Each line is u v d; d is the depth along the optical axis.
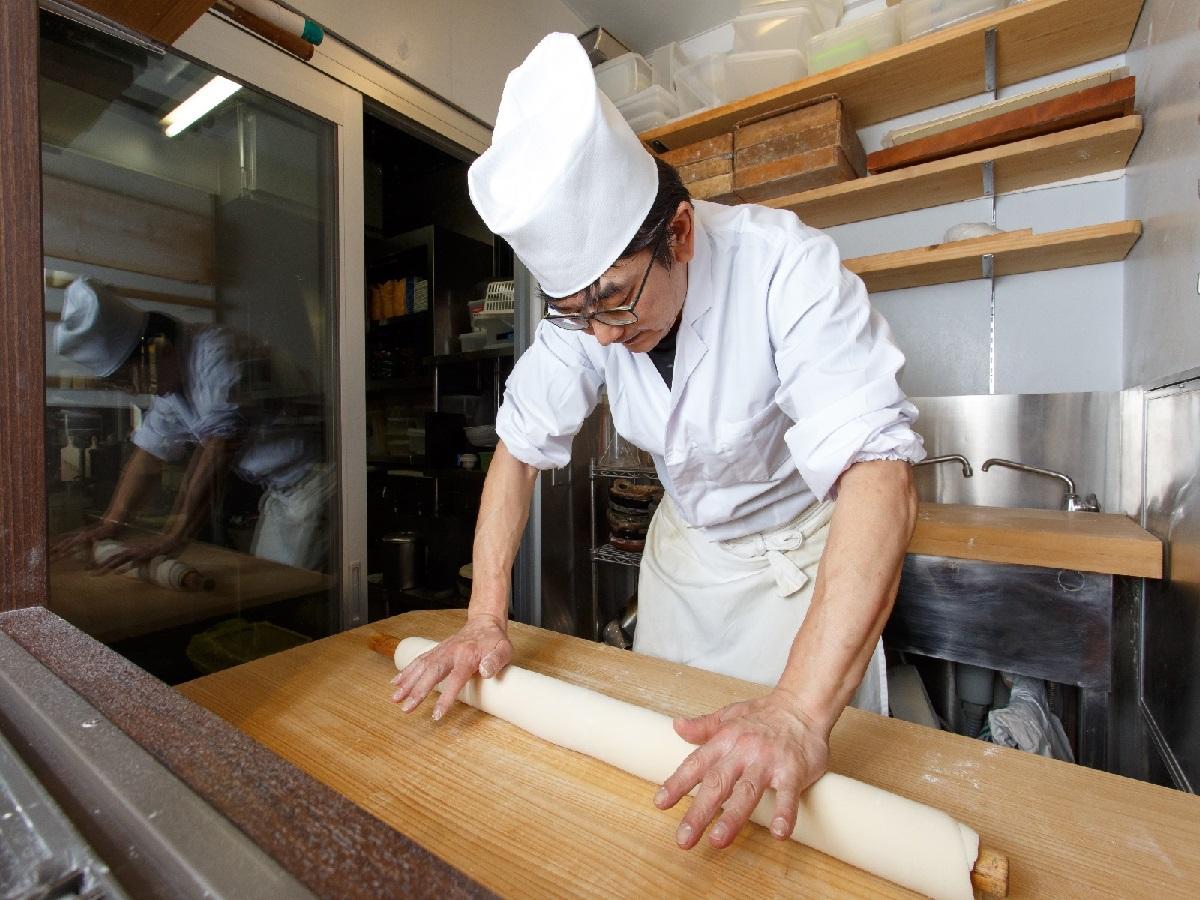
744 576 1.07
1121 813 0.51
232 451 1.34
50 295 1.06
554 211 0.62
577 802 0.53
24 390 0.45
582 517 2.26
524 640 0.89
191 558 1.27
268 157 1.40
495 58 2.01
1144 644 1.25
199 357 1.26
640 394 0.94
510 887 0.43
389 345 3.00
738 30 2.04
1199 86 1.11
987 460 1.72
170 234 1.22
